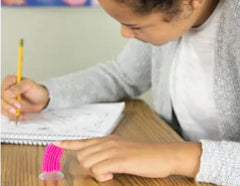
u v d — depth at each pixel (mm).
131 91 1359
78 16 1814
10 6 1757
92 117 1108
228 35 953
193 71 1108
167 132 1033
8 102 1115
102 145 812
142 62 1328
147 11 757
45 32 1811
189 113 1161
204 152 776
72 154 884
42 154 896
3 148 929
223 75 997
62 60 1844
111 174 777
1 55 1798
